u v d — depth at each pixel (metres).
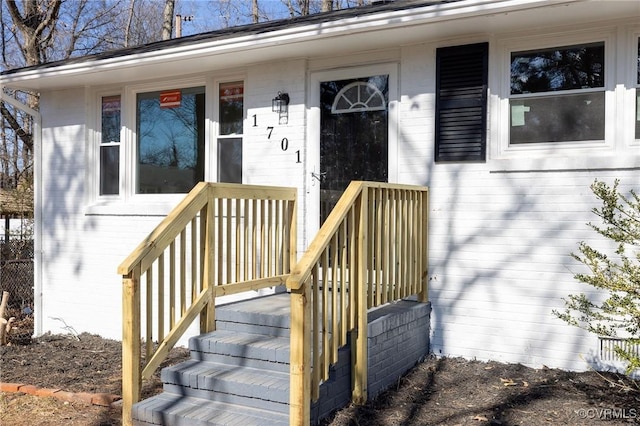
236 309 4.87
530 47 5.30
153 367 4.20
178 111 7.22
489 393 4.60
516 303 5.26
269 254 5.57
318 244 3.76
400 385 4.79
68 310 7.71
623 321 4.34
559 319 5.08
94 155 7.67
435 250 5.61
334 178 6.22
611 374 4.88
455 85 5.50
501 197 5.31
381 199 4.66
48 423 4.36
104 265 7.43
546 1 4.48
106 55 6.91
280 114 6.39
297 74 6.29
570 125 5.16
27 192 12.39
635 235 4.12
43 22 14.37
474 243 5.43
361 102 6.10
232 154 6.86
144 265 4.09
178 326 4.43
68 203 7.73
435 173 5.61
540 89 5.27
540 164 5.12
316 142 6.27
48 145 7.89
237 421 3.76
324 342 3.88
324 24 5.34
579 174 5.00
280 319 4.58
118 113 7.59
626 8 4.64
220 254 4.91
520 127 5.35
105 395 4.79
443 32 5.34
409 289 5.21
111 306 7.39
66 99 7.75
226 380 4.07
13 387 5.15
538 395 4.54
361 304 4.29
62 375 5.59
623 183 4.83
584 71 5.12
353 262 4.23
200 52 6.03
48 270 7.87
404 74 5.76
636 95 4.92
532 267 5.20
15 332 7.88
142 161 7.47
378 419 4.08
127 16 20.75
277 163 6.42
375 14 5.10
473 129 5.41
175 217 4.38
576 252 5.01
